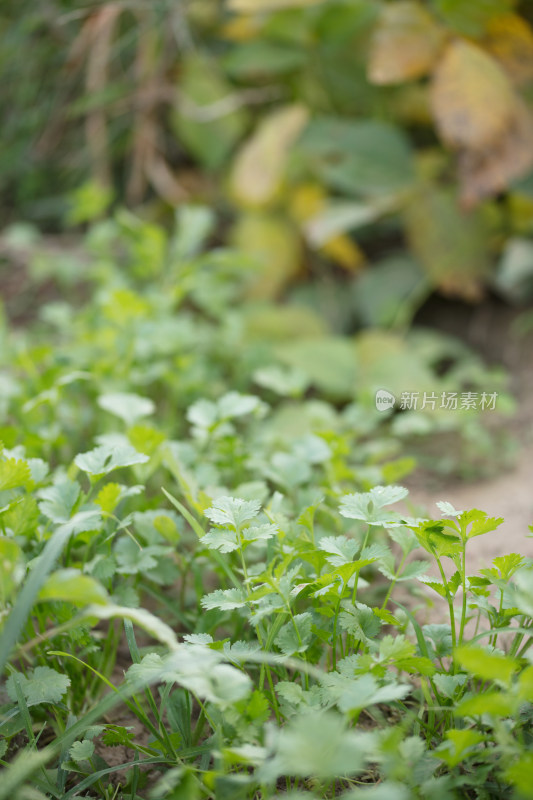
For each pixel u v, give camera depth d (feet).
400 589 4.74
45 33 8.39
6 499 4.44
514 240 7.07
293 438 5.37
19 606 4.07
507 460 5.49
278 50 7.56
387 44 6.24
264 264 7.53
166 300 5.92
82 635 4.35
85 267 7.14
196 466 4.82
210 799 4.17
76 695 4.45
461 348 6.88
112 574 4.38
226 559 4.57
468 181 6.15
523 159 6.07
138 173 8.16
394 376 6.14
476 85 6.01
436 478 5.44
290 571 4.27
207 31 8.23
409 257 7.55
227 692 4.07
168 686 4.28
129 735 4.26
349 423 5.39
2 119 9.07
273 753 4.17
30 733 4.22
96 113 8.16
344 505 4.33
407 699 4.44
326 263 7.95
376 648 4.25
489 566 4.81
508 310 7.20
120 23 8.39
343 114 7.94
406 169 7.22
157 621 4.06
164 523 4.49
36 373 5.19
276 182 7.20
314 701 4.17
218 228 8.39
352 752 3.95
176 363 5.44
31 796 4.15
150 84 7.79
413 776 4.11
